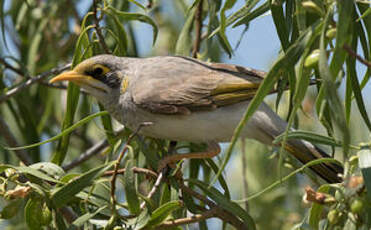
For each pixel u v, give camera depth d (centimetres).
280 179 741
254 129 1029
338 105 663
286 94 1427
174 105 1027
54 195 816
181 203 813
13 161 1316
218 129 1034
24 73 1308
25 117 1300
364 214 745
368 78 869
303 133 808
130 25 1329
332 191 814
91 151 1288
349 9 682
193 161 1165
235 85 1023
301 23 799
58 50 1445
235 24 916
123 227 812
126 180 794
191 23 1170
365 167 722
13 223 1295
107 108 1095
